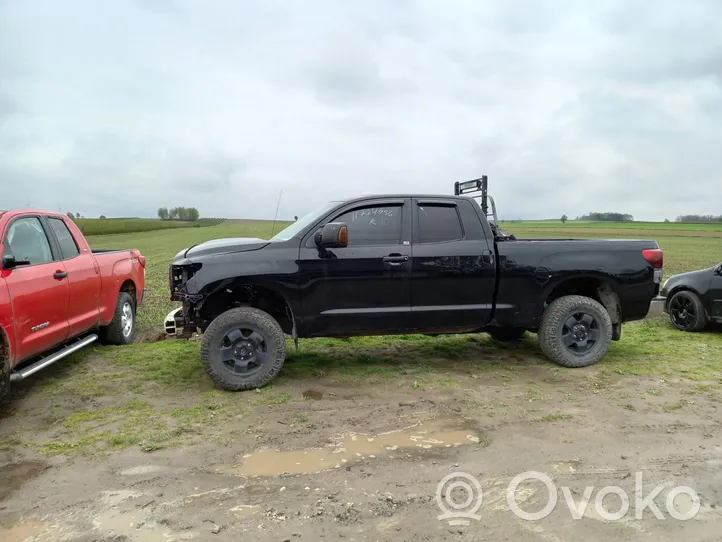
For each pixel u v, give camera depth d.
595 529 2.83
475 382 5.50
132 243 42.59
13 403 4.98
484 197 7.00
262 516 2.97
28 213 5.34
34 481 3.44
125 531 2.83
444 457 3.73
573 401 4.89
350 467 3.58
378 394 5.15
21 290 4.73
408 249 5.61
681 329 8.27
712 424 4.32
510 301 5.88
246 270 5.33
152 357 6.64
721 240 52.19
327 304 5.53
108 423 4.45
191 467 3.62
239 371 5.32
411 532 2.80
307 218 5.95
